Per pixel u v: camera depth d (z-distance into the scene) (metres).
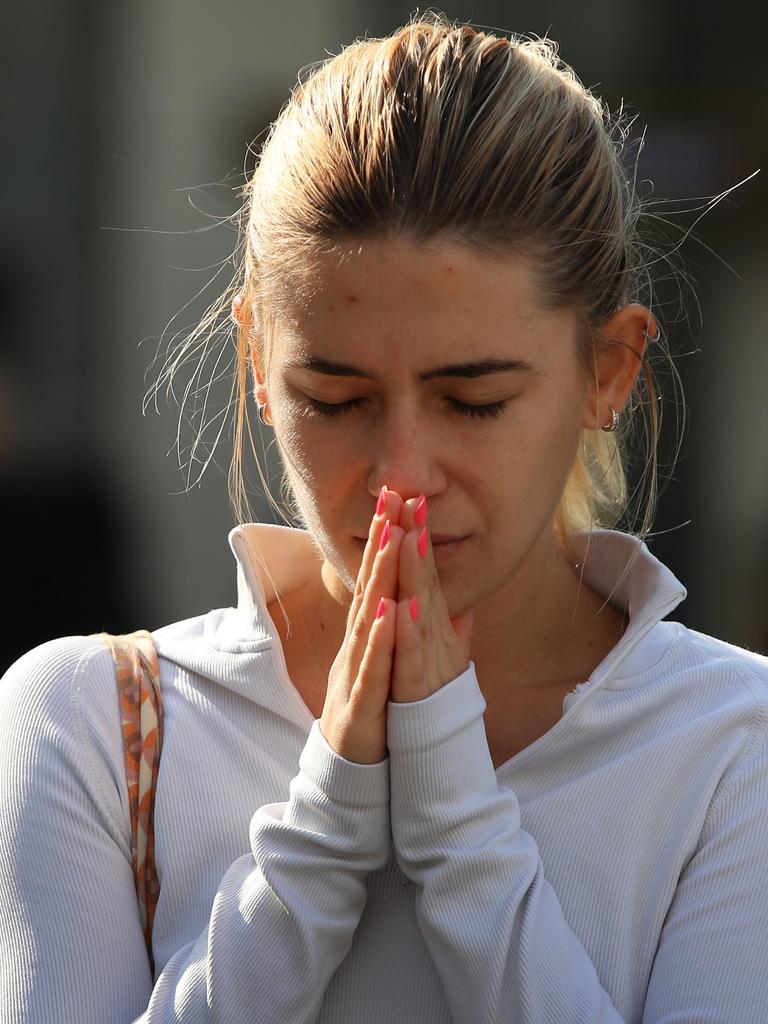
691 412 17.95
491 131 6.09
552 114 6.36
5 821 6.64
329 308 6.09
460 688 6.26
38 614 18.64
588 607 7.31
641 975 6.48
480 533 6.36
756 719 6.78
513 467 6.28
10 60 18.45
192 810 6.73
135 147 18.58
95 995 6.41
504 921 6.08
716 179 18.00
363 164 6.04
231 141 18.50
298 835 6.23
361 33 18.31
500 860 6.15
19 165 18.59
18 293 18.61
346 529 6.43
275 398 6.49
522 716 7.05
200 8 18.42
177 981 6.23
